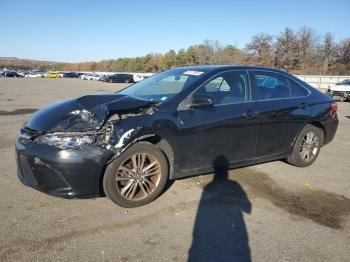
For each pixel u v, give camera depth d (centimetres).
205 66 508
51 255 306
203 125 435
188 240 338
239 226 368
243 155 486
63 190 366
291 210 410
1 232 342
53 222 365
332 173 551
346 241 344
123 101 398
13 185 462
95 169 366
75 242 328
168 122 408
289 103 531
